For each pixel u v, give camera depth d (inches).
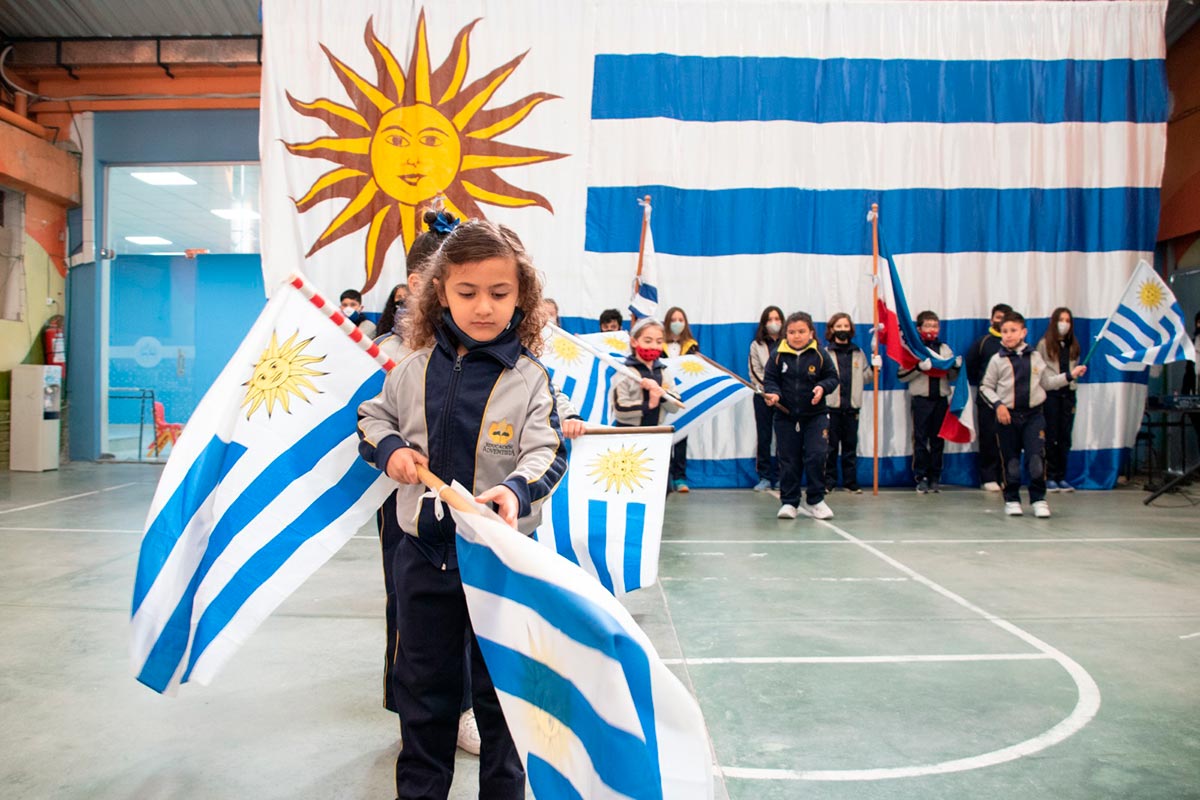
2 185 353.7
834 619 140.0
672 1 319.0
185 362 435.5
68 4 354.0
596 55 317.4
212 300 434.9
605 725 49.3
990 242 322.7
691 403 214.1
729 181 321.1
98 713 99.7
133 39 373.1
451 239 64.9
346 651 123.0
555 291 316.2
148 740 92.2
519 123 315.9
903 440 322.7
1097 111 324.8
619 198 317.7
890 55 323.3
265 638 129.0
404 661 66.4
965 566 180.2
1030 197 323.0
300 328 85.0
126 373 434.9
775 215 320.5
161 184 476.7
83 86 383.9
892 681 110.8
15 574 169.6
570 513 111.5
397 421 68.6
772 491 310.3
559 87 316.5
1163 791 80.6
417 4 313.7
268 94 311.7
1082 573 173.6
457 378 65.1
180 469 79.1
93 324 387.9
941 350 312.2
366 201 313.7
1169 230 371.6
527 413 65.6
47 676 112.0
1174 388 374.9
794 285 322.0
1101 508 267.6
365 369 85.8
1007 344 252.8
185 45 372.8
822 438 245.1
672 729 50.3
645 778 47.6
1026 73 323.9
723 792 79.7
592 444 114.3
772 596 154.8
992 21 323.6
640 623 137.4
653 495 114.0
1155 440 375.9
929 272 323.0
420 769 65.3
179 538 77.4
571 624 52.4
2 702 102.9
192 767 85.5
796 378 243.4
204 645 76.9
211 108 381.7
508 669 56.4
